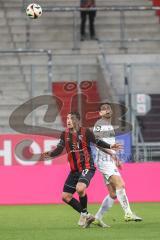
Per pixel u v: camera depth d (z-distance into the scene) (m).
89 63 75.38
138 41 79.31
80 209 39.19
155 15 83.69
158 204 58.25
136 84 71.38
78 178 38.84
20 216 48.53
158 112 70.62
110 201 39.97
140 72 71.81
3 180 61.00
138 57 75.25
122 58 75.19
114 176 39.53
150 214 48.69
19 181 61.09
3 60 76.19
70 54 75.19
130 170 61.31
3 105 66.88
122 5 84.94
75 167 38.59
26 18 81.50
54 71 73.56
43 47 79.44
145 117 70.25
